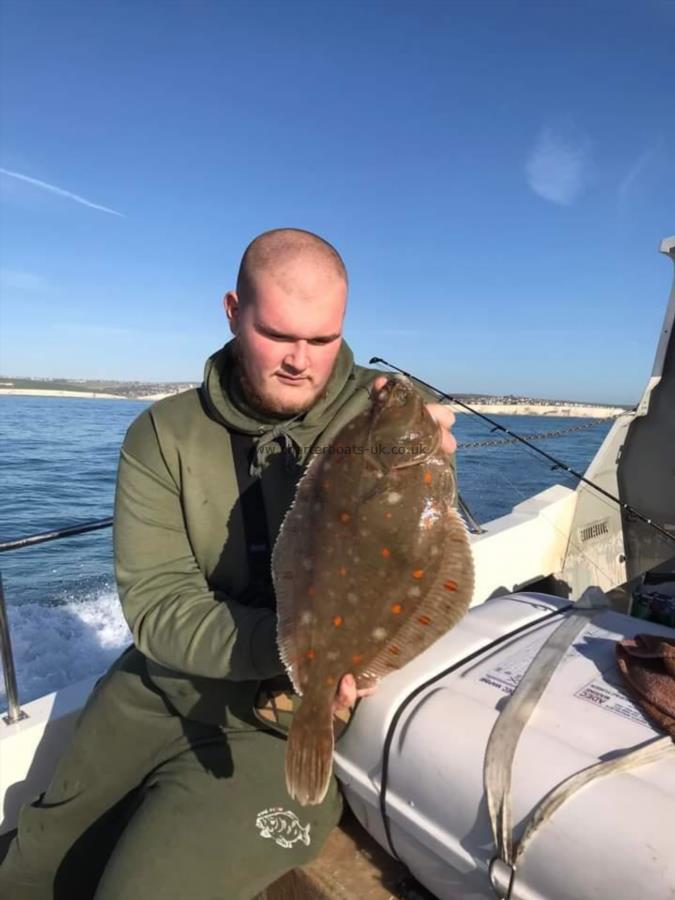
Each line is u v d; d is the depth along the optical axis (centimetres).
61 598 732
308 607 156
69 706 261
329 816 192
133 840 179
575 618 193
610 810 127
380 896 182
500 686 166
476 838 145
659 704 146
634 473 420
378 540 158
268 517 200
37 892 220
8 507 1330
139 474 201
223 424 201
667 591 320
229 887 176
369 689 162
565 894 129
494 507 877
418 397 168
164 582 197
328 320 179
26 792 249
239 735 196
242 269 183
